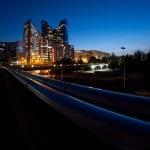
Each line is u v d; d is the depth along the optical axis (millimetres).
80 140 7082
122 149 4070
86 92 12531
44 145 6742
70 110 7098
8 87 25141
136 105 8500
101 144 6699
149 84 47719
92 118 5488
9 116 10594
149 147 3492
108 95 10453
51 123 9156
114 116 5055
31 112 11305
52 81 20594
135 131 3973
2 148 6672
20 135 7770
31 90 19625
